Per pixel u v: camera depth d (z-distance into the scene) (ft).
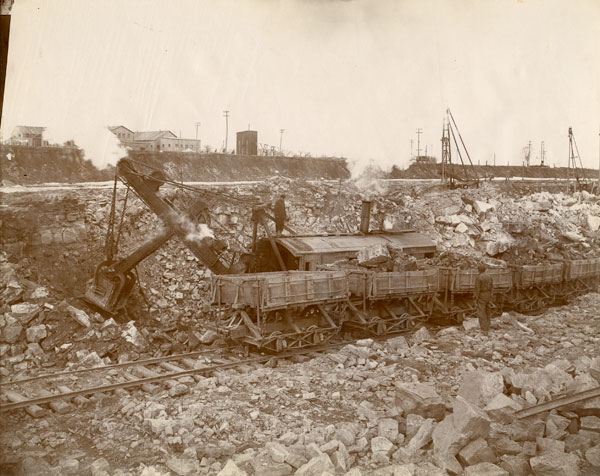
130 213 43.27
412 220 57.06
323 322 33.81
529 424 19.79
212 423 20.67
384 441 19.12
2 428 20.39
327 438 19.67
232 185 52.49
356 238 44.04
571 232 58.59
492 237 55.01
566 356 29.25
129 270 36.01
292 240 40.47
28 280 34.06
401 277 36.50
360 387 25.16
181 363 29.89
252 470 17.54
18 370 27.53
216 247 37.29
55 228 38.17
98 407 22.99
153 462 18.20
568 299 50.24
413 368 27.17
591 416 20.07
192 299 40.81
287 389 24.48
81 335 31.68
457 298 41.75
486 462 17.25
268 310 29.66
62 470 17.40
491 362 27.99
